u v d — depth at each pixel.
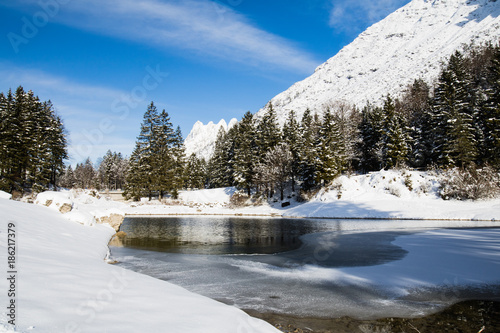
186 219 37.84
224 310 5.95
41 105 47.88
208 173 87.44
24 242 8.84
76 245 11.38
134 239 20.55
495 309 7.74
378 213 36.53
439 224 27.70
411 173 44.59
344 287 9.62
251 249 16.81
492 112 41.97
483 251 14.36
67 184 91.06
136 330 4.15
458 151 41.91
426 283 9.92
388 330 6.56
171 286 7.55
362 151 60.53
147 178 55.31
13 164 37.84
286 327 6.64
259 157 57.38
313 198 47.59
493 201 35.97
